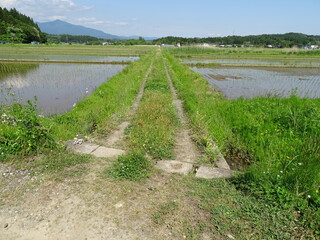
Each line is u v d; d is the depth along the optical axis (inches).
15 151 170.7
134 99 375.9
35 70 730.8
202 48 1872.5
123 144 206.4
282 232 107.2
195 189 140.2
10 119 218.8
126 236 104.3
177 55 1499.8
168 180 149.7
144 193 134.6
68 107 352.5
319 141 200.7
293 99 336.2
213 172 162.6
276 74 807.7
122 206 123.0
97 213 117.7
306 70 928.9
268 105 302.8
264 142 203.3
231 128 247.6
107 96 373.7
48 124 217.8
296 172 145.6
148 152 188.1
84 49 1809.8
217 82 630.5
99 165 164.1
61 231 106.7
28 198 128.3
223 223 112.7
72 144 197.2
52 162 163.6
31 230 107.3
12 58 1007.6
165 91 417.7
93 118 257.9
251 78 711.7
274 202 125.7
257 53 1764.3
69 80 572.7
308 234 106.2
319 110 268.2
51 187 137.6
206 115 275.4
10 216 115.3
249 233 107.5
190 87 459.8
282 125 245.8
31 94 427.5
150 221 113.4
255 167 158.2
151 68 746.2
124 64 947.3
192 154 191.9
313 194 128.8
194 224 112.2
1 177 145.7
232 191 138.3
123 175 150.6
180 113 306.2
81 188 136.9
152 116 267.1
